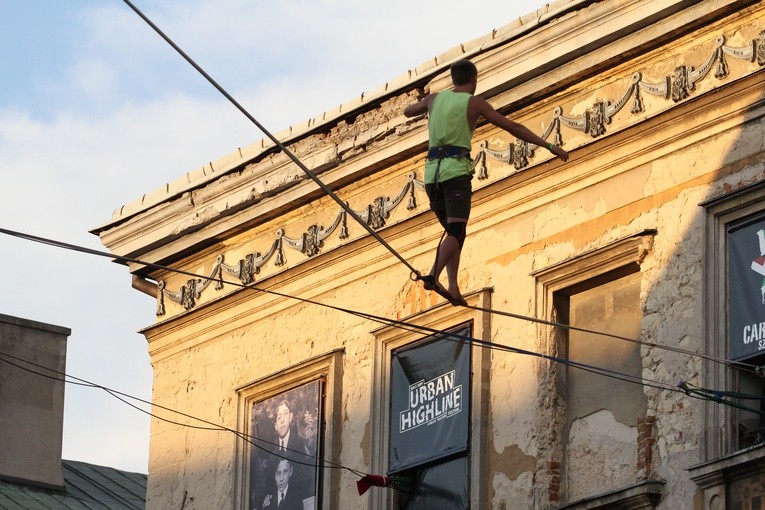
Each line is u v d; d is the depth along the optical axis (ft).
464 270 80.53
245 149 90.12
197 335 93.45
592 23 75.05
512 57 77.82
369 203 85.76
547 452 75.31
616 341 74.74
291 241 88.89
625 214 74.54
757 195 69.77
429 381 81.00
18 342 117.60
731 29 71.82
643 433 71.56
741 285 69.72
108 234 96.32
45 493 114.52
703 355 64.23
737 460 66.74
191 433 92.53
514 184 78.95
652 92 74.02
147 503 93.61
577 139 76.64
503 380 77.82
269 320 89.92
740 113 71.15
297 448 86.58
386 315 83.82
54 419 117.60
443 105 59.31
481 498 76.95
